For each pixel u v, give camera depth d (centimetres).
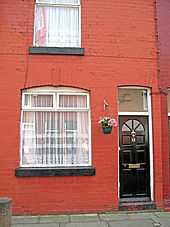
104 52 858
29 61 830
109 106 845
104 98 846
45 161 831
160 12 902
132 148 873
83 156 843
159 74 875
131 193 862
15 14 843
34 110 837
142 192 866
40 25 866
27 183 802
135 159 870
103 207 820
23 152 826
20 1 850
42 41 859
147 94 883
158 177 850
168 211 834
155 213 816
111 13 875
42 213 801
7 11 841
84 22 862
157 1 904
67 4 878
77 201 813
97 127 838
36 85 827
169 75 888
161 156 858
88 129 848
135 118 881
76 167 825
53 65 837
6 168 800
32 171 803
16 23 839
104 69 852
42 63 834
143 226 707
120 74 857
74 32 873
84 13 866
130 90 891
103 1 876
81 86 841
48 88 841
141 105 891
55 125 845
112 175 830
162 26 899
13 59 827
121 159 866
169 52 896
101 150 833
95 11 870
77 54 845
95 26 864
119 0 883
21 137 824
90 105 843
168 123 899
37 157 830
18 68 826
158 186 848
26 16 847
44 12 873
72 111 851
